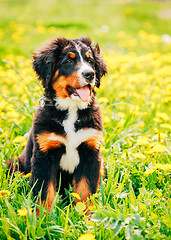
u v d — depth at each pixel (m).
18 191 3.37
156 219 2.78
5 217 2.83
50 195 3.40
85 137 3.43
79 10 17.73
